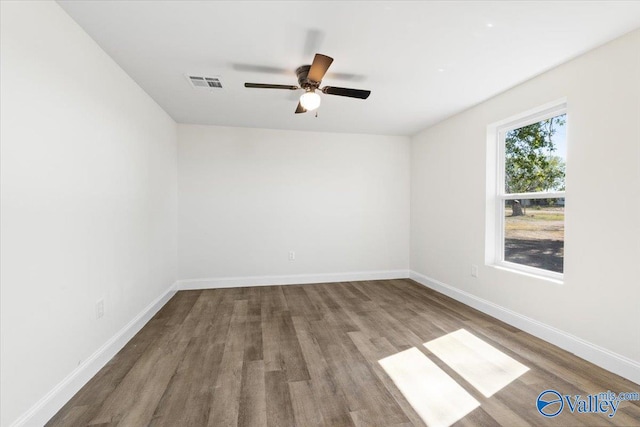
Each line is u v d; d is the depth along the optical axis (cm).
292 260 448
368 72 259
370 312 323
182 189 415
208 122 409
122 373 202
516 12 179
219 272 427
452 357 224
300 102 254
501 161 321
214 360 220
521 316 277
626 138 198
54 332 166
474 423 155
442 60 238
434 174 418
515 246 306
